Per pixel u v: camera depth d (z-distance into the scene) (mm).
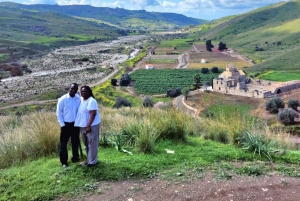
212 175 7293
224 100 58375
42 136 9055
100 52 185000
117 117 14453
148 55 166375
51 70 124688
